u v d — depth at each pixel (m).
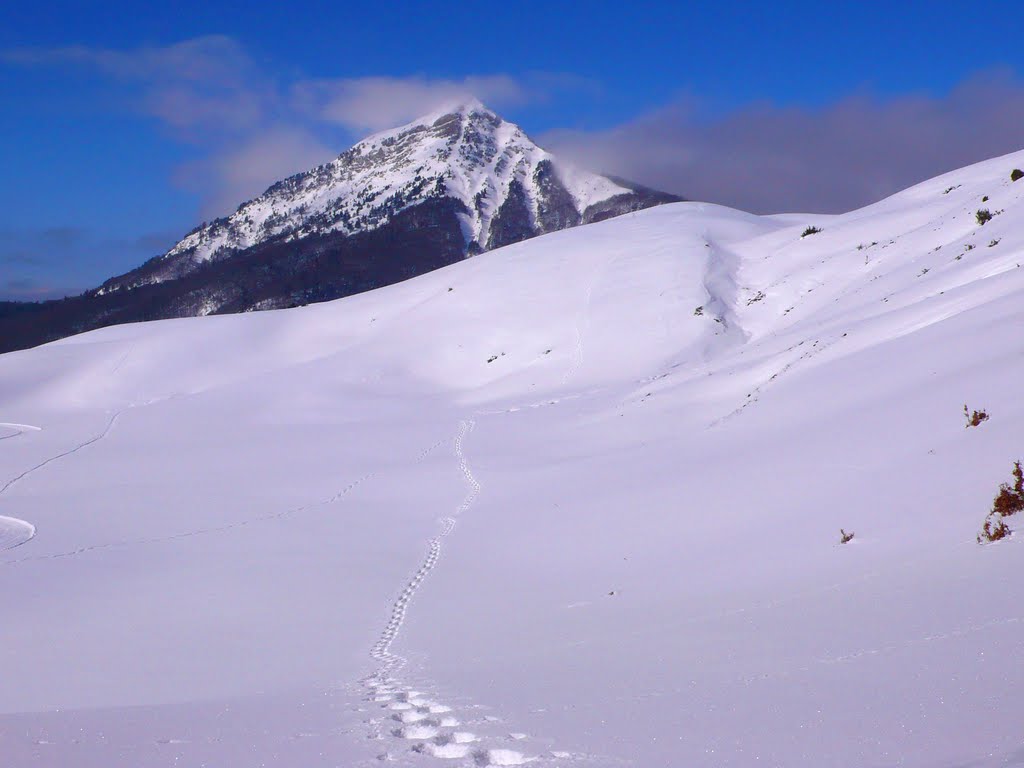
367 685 9.77
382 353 64.19
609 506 23.06
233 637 15.84
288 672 12.48
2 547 27.67
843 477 17.69
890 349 26.88
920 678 6.36
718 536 17.17
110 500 35.22
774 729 5.71
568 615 13.58
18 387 68.19
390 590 18.84
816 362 31.12
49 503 35.16
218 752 6.29
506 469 34.28
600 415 41.00
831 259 55.03
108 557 25.64
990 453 15.02
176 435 51.16
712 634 9.70
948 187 60.44
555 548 20.28
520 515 25.28
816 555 13.49
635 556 17.62
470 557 21.25
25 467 43.72
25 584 22.48
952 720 5.38
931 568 10.51
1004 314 23.64
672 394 38.75
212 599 19.56
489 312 65.81
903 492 15.11
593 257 69.56
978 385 19.16
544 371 55.72
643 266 64.69
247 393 59.72
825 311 42.38
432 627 14.70
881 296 38.66
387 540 25.14
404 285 81.19
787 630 9.04
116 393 66.44
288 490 35.78
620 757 5.52
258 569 22.47
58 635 17.16
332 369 62.59
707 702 6.64
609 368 53.03
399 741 6.38
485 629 13.68
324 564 22.36
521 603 15.56
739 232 71.19
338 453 43.03
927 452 16.70
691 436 29.44
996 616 7.69
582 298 63.56
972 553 10.66
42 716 8.17
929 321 28.31
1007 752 4.71
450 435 44.09
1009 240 34.16
